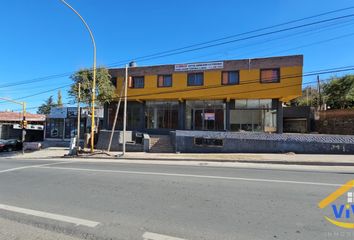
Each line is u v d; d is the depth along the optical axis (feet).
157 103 106.63
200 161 60.03
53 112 131.95
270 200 23.12
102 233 16.90
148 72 103.30
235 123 98.32
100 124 119.96
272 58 91.09
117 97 104.47
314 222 17.99
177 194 25.63
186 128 102.53
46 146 120.67
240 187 28.07
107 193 26.68
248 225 17.65
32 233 17.15
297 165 50.49
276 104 95.86
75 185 30.78
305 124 130.11
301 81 88.63
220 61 95.45
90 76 100.17
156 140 89.61
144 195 25.57
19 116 186.09
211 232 16.67
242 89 93.04
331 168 44.80
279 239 15.51
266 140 72.59
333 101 133.59
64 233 17.03
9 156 92.99
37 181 33.86
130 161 62.39
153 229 17.35
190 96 98.12
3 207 22.67
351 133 107.34
